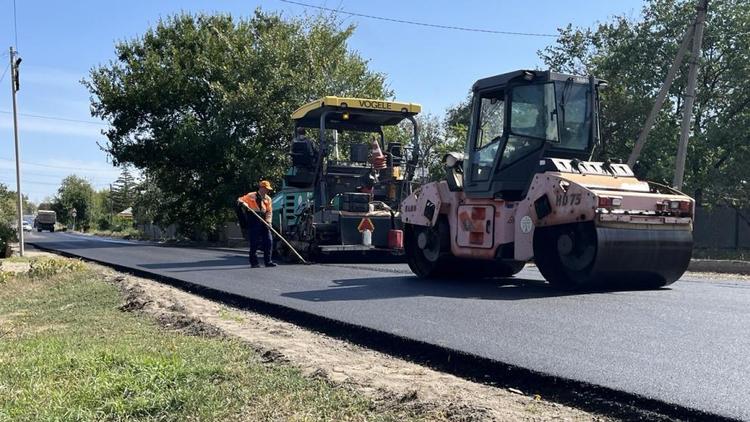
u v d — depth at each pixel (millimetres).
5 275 13273
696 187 21031
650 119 17062
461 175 10719
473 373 5094
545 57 24469
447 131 32719
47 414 4258
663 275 8797
